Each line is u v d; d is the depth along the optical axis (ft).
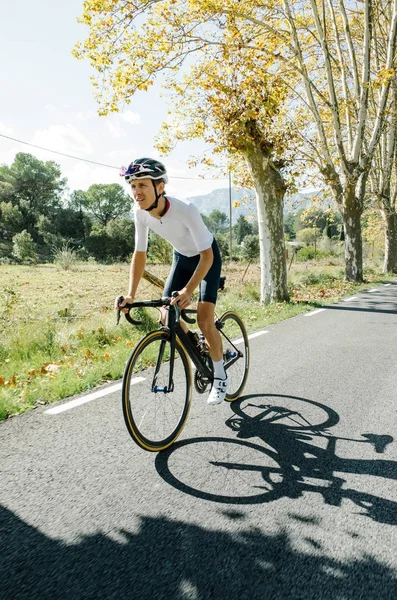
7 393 14.19
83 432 11.68
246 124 36.99
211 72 40.14
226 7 38.60
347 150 62.54
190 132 43.57
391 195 87.61
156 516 8.04
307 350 20.89
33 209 298.76
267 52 39.99
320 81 60.13
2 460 10.15
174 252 12.30
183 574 6.63
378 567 6.79
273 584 6.43
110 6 36.91
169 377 10.85
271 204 38.42
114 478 9.36
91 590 6.31
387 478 9.39
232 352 13.92
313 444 10.98
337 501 8.54
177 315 11.00
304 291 48.60
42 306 39.78
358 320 29.76
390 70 45.03
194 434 11.57
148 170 9.59
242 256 146.82
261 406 13.57
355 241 59.11
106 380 16.16
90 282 69.62
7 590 6.29
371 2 50.16
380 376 16.71
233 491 8.88
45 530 7.63
